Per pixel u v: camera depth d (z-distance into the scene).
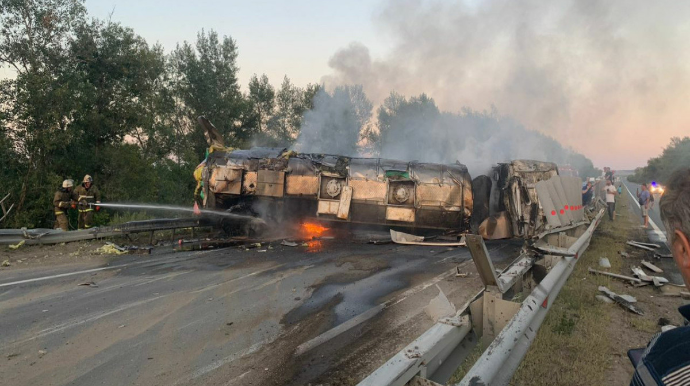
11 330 4.29
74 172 14.96
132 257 8.20
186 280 6.35
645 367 0.84
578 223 9.68
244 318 4.70
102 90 16.58
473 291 5.80
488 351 2.06
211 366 3.52
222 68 26.95
